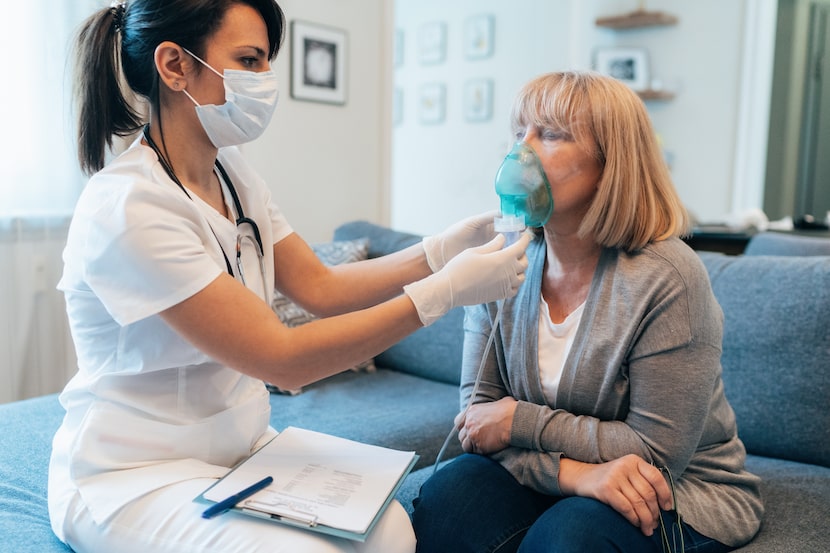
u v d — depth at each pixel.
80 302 1.14
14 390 2.50
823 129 4.90
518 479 1.24
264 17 1.23
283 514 0.98
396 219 6.11
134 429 1.15
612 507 1.08
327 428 1.85
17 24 2.41
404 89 5.91
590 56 5.15
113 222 1.04
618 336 1.17
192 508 1.04
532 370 1.27
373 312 1.11
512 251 1.17
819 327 1.54
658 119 5.03
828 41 4.82
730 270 1.72
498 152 5.37
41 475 1.45
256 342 1.05
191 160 1.24
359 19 3.41
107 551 1.07
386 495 1.05
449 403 2.09
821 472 1.51
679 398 1.11
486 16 5.35
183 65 1.16
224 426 1.22
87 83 1.22
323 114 3.29
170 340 1.13
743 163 4.77
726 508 1.18
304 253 1.48
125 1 1.22
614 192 1.16
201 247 1.08
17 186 2.46
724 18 4.73
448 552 1.18
